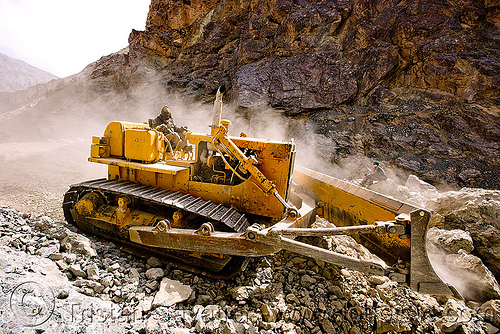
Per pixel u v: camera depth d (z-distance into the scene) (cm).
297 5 1777
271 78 1627
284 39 1719
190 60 2320
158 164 448
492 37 1347
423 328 322
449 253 429
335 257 292
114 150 483
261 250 317
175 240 358
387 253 326
